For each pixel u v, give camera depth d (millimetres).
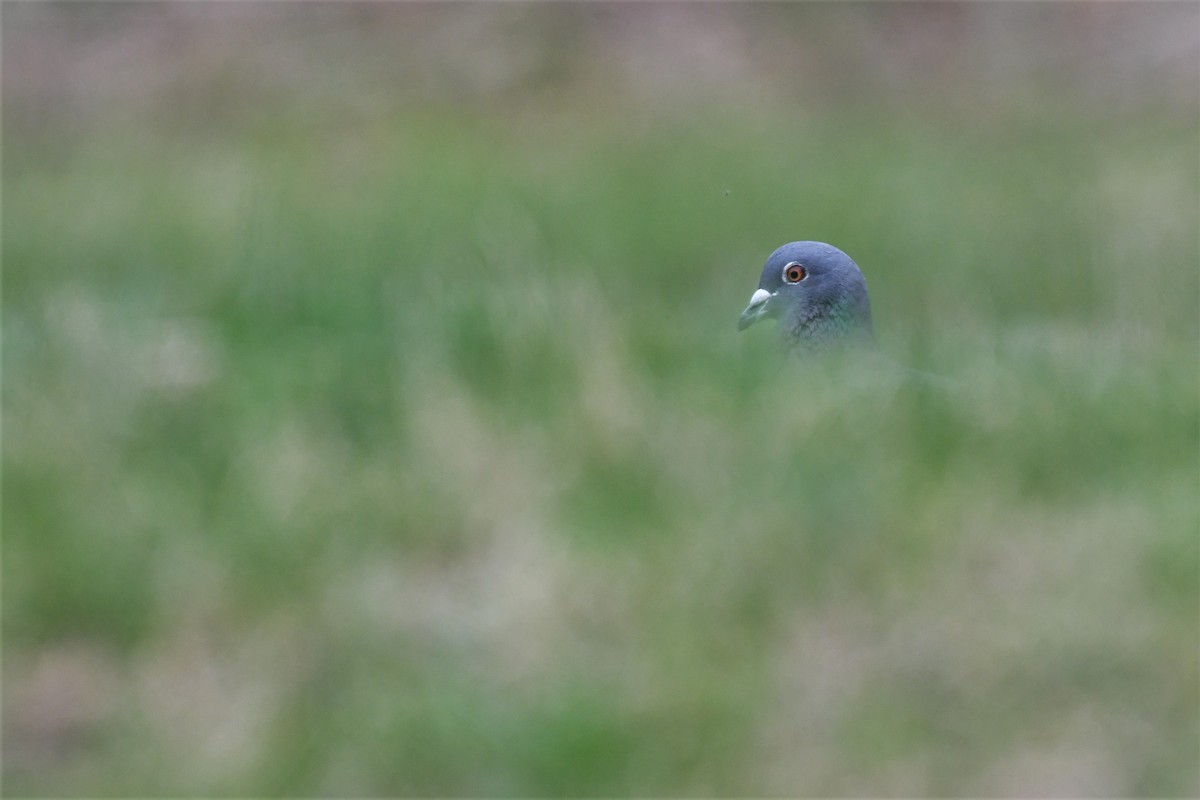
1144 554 8992
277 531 10289
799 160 27359
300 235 20156
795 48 35031
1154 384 10820
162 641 9789
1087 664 8461
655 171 26344
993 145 29047
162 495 10812
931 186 24859
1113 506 9500
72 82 35250
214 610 9906
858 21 35469
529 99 33406
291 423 11516
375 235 20062
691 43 35188
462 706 8750
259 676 9391
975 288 19016
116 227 22828
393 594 9852
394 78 34469
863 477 9773
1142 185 24078
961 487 9688
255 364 12828
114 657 9750
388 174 26953
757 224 22656
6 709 9391
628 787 8281
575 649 9164
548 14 35938
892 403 10430
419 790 8469
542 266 16469
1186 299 16781
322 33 36094
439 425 11070
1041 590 8945
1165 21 33750
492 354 12047
